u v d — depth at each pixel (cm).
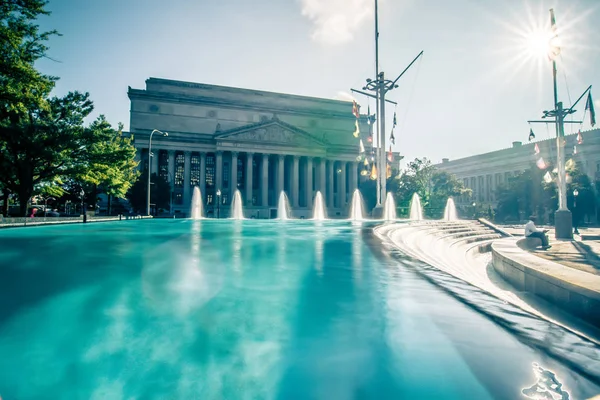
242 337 345
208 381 269
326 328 368
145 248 915
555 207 6166
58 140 2959
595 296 529
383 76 2597
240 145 8262
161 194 6688
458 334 357
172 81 8962
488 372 283
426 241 1608
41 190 3641
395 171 7350
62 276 571
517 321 395
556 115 2734
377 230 1418
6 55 2266
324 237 1202
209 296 472
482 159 11794
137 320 385
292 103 9912
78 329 354
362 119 10406
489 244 2233
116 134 4066
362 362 297
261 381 269
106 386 266
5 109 2695
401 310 425
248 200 8212
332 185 9144
